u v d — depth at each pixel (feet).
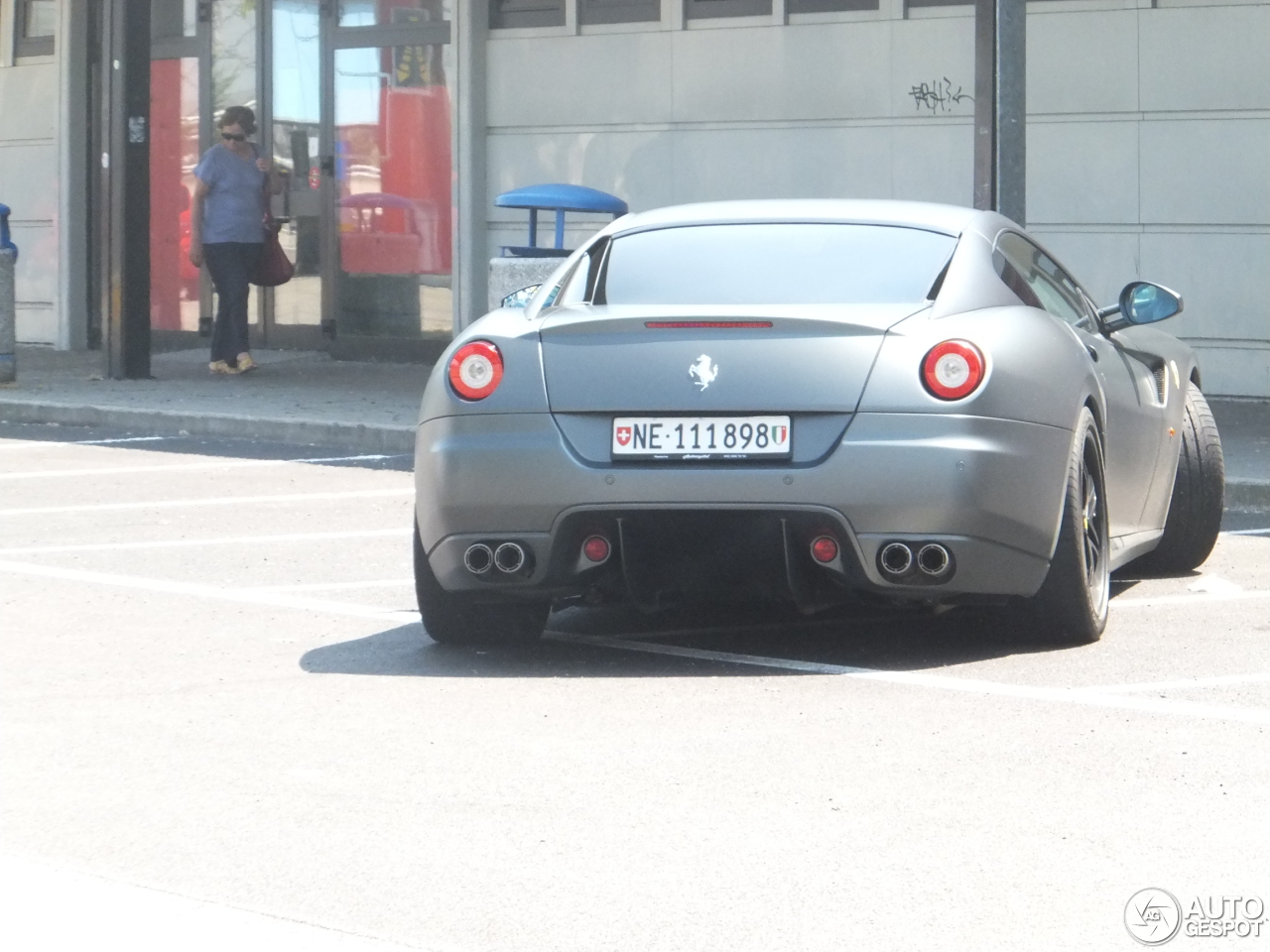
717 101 91.40
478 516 34.35
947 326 33.94
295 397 85.56
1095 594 37.40
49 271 114.42
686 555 34.12
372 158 103.35
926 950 20.81
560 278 38.24
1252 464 61.72
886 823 25.54
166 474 66.80
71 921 21.86
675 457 33.53
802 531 33.32
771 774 28.04
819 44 88.84
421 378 94.32
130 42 93.76
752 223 38.09
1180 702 32.19
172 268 112.16
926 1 86.33
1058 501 34.47
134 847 25.04
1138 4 81.05
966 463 32.81
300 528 54.70
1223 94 80.07
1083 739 29.81
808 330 33.55
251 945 21.08
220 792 27.53
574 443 33.94
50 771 28.86
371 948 20.98
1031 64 82.99
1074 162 82.64
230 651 37.91
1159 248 81.61
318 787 27.73
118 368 94.63
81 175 113.19
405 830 25.57
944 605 35.76
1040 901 22.33
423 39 100.99
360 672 35.73
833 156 88.89
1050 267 41.42
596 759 29.09
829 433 33.17
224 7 108.37
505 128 97.04
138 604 43.14
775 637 38.68
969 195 86.02
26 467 68.85
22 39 114.83
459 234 97.81
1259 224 79.92
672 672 35.29
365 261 104.17
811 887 22.99
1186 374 46.34
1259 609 41.24
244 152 96.07
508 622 37.52
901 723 31.07
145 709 32.89
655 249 37.63
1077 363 35.73
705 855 24.30
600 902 22.54
